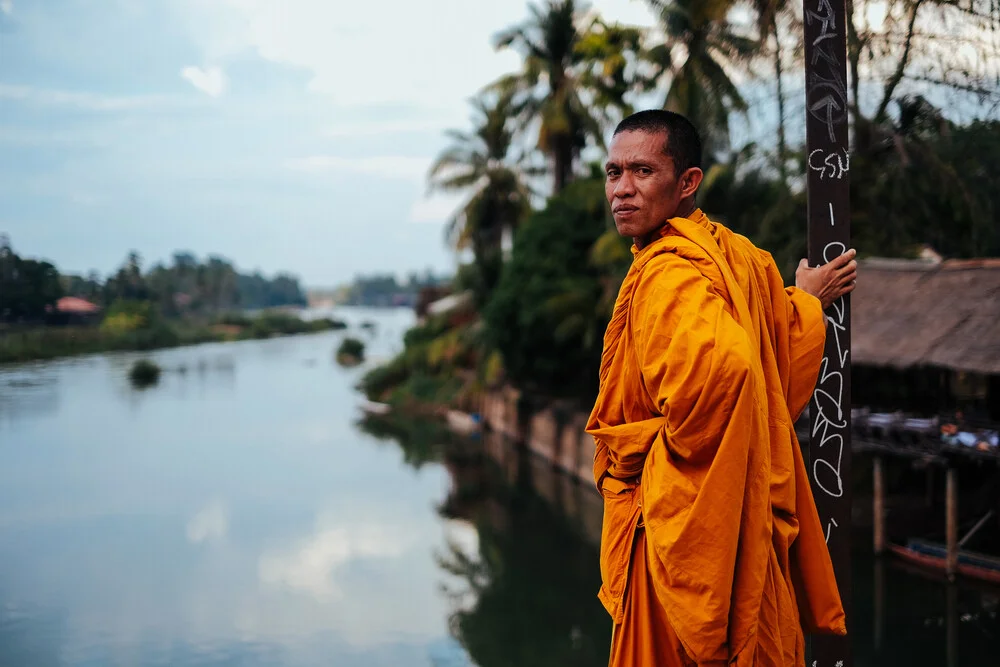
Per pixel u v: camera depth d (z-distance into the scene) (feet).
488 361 112.57
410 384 138.31
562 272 81.25
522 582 57.31
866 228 44.65
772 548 5.70
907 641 40.40
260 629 48.96
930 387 56.80
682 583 5.27
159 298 139.44
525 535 67.56
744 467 5.13
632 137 6.19
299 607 52.47
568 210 85.35
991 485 53.06
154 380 142.10
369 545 65.46
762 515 5.28
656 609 5.93
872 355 49.14
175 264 156.66
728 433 5.10
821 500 7.52
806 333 6.48
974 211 36.37
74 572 57.88
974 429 46.68
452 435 110.32
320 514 73.36
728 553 5.16
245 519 71.31
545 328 80.59
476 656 45.62
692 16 43.78
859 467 63.52
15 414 86.79
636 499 6.03
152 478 83.41
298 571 59.36
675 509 5.33
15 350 71.20
